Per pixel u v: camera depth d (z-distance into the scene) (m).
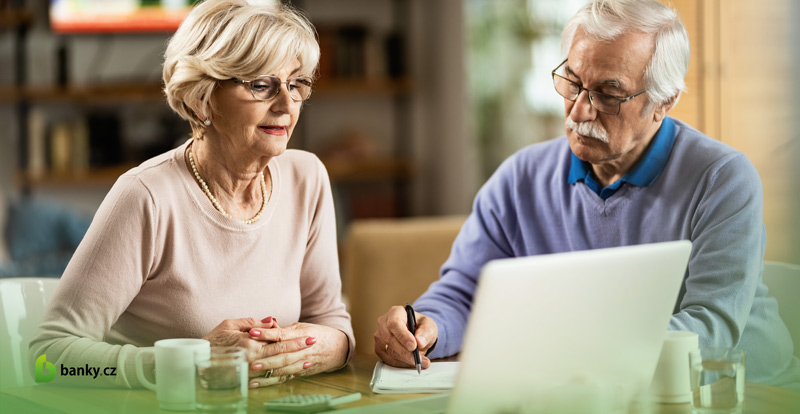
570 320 1.13
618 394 1.23
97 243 1.48
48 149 4.94
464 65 4.86
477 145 4.77
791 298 1.81
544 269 1.07
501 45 4.52
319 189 1.75
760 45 2.57
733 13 2.59
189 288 1.55
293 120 1.54
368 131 5.63
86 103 5.15
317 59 1.54
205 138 1.55
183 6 5.20
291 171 1.72
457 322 1.72
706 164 1.70
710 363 1.23
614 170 1.77
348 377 1.48
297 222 1.70
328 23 5.49
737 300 1.60
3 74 5.10
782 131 2.56
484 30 4.65
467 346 1.05
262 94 1.48
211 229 1.57
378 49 5.34
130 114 5.14
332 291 1.77
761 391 1.36
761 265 1.76
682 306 1.64
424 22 5.43
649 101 1.64
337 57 5.25
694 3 2.59
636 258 1.17
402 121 5.64
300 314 1.76
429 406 1.27
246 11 1.48
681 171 1.72
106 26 5.13
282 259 1.66
